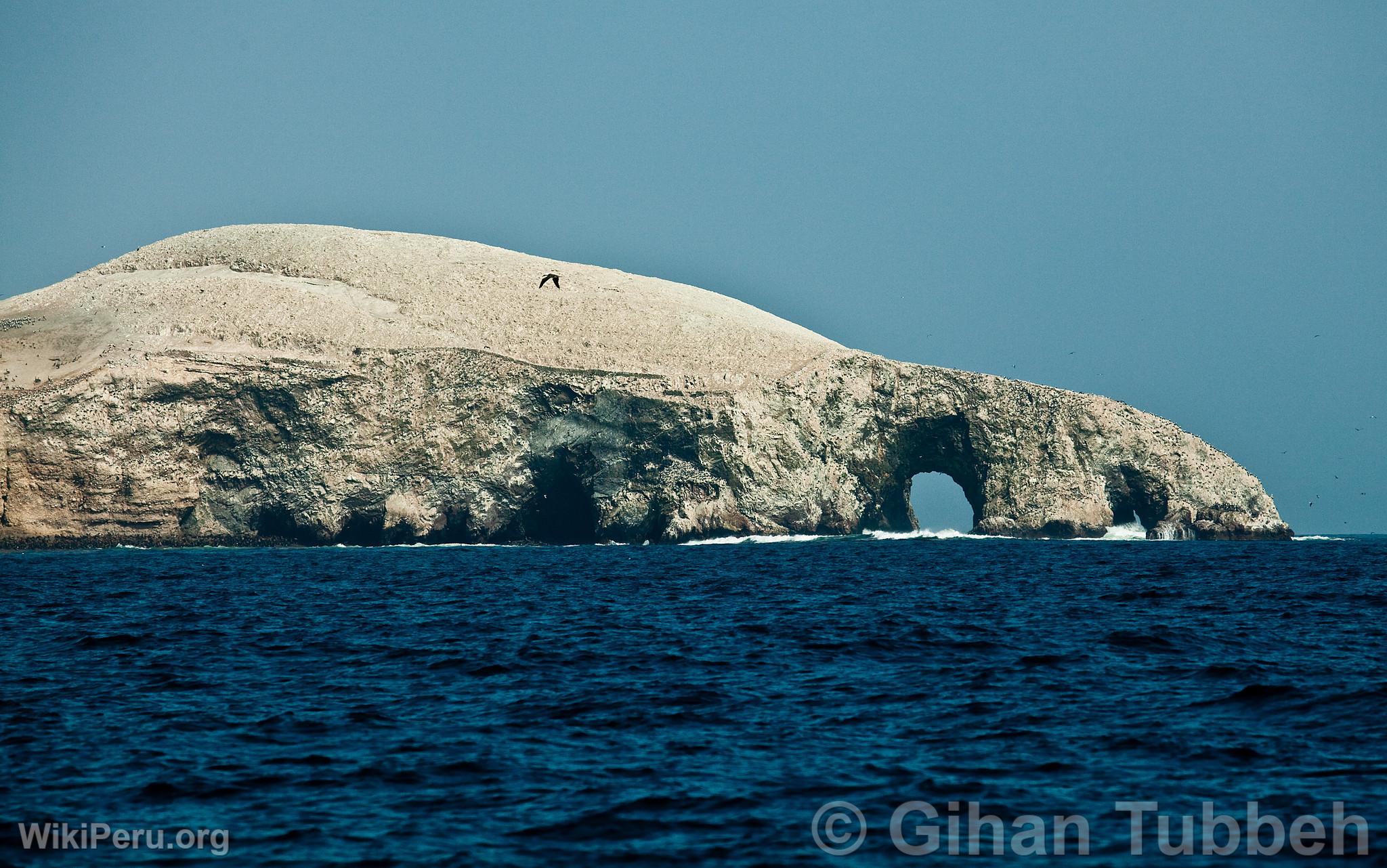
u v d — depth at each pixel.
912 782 93.00
